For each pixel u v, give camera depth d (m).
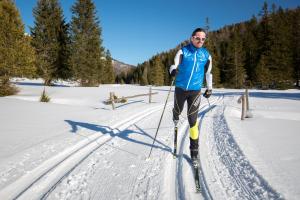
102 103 18.58
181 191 3.54
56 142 6.01
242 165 4.36
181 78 4.35
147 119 9.50
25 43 21.95
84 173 4.20
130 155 5.09
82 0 38.25
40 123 8.47
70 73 37.88
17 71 21.00
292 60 53.59
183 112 11.35
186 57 4.19
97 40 39.59
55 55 35.50
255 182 3.68
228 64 60.53
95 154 5.17
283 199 3.12
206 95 4.57
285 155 4.79
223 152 5.16
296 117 11.28
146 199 3.34
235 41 66.25
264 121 9.09
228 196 3.36
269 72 50.59
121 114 10.66
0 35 20.09
